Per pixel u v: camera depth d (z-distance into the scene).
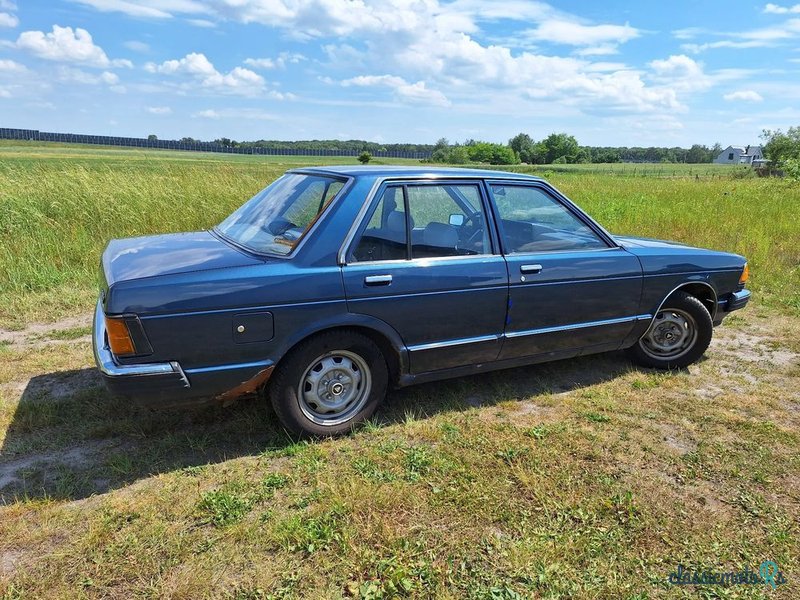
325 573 2.43
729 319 6.39
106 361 2.94
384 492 2.95
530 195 4.12
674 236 10.78
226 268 3.12
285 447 3.43
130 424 3.64
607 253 4.31
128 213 9.73
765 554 2.63
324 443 3.48
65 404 3.92
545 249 4.11
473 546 2.62
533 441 3.57
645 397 4.32
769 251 9.52
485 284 3.76
